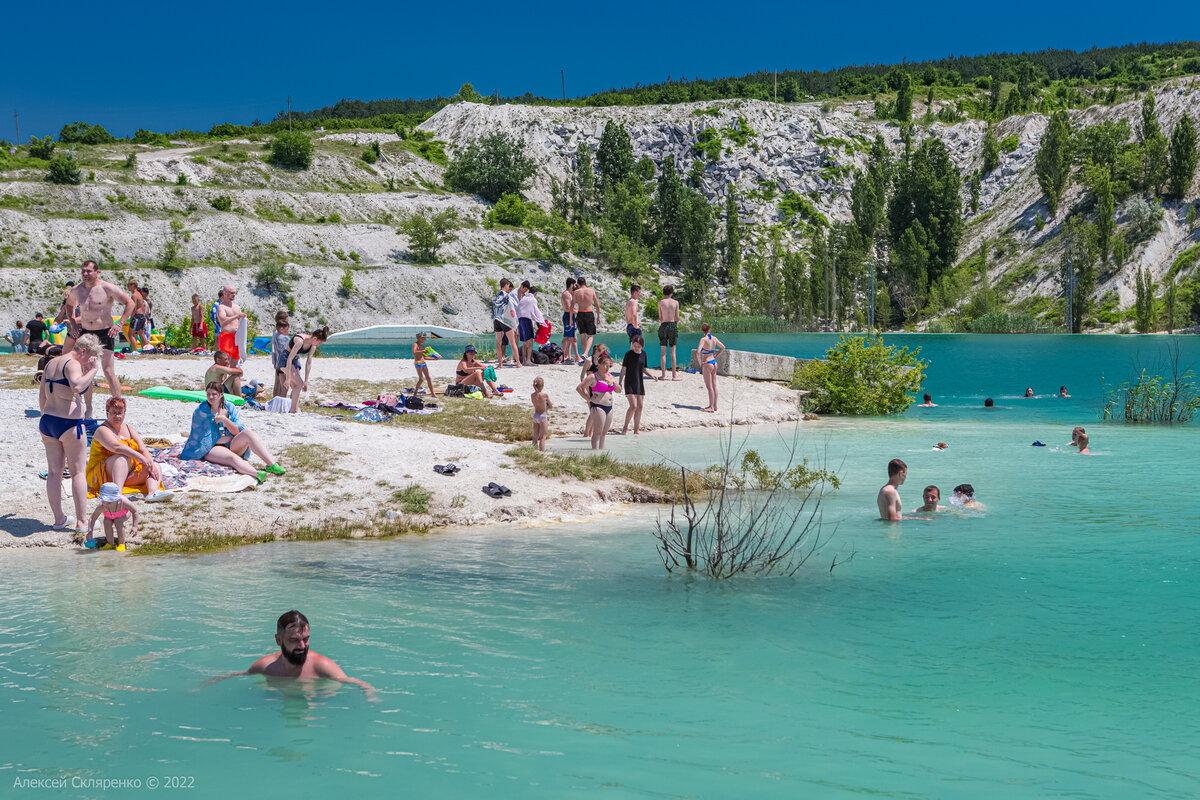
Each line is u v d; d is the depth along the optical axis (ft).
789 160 469.16
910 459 59.41
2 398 56.44
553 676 23.54
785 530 40.42
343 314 283.18
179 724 20.44
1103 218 320.29
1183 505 44.60
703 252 390.01
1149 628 27.02
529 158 469.16
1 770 18.12
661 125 484.33
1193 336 230.07
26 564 34.47
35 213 285.84
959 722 20.76
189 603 29.55
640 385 69.36
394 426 60.64
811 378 92.17
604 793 17.39
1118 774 18.19
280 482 44.55
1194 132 337.31
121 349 99.19
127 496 40.81
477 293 309.01
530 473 48.75
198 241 297.12
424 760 18.75
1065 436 70.23
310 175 397.60
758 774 18.17
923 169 374.02
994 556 35.42
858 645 25.86
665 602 30.09
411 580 32.68
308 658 23.71
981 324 298.76
